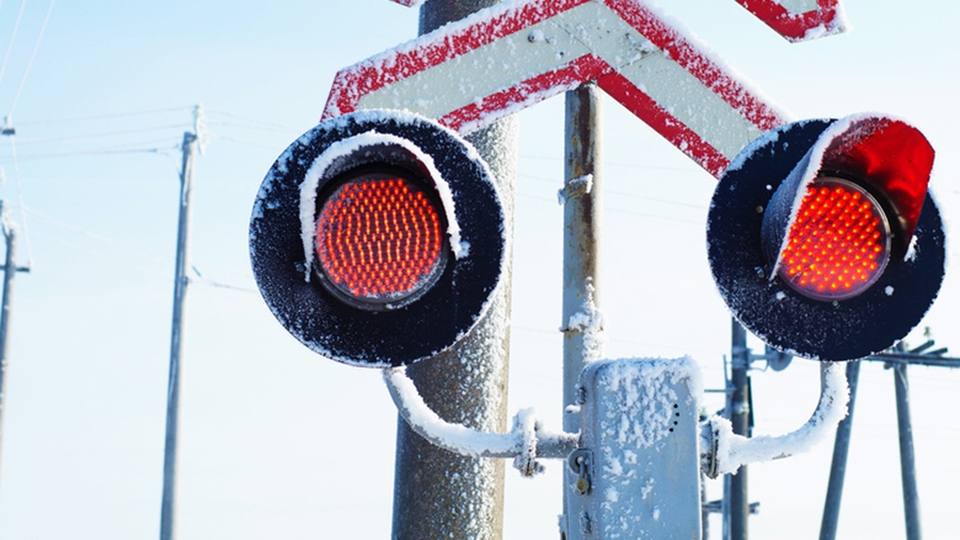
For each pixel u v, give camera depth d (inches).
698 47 104.2
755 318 87.5
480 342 155.6
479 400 154.5
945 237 89.0
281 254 85.0
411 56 101.2
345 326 85.0
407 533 153.9
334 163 83.9
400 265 85.4
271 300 84.4
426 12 165.9
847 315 88.0
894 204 87.2
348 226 85.0
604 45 104.0
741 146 103.4
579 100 104.0
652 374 88.1
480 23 102.4
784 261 87.5
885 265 88.0
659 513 86.5
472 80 101.9
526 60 102.8
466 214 86.0
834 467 649.6
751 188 88.7
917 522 680.4
